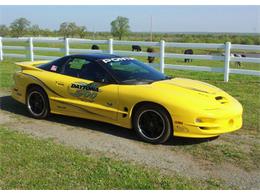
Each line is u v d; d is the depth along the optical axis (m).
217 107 5.98
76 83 7.00
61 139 6.27
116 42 15.20
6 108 8.42
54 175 4.74
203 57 13.05
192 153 5.72
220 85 11.62
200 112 5.80
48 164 5.07
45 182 4.54
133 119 6.36
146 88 6.29
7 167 4.96
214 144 6.13
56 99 7.30
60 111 7.32
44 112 7.50
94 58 7.09
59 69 7.45
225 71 12.48
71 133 6.64
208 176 4.88
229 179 4.80
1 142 5.98
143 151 5.78
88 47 31.41
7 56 19.14
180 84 6.55
